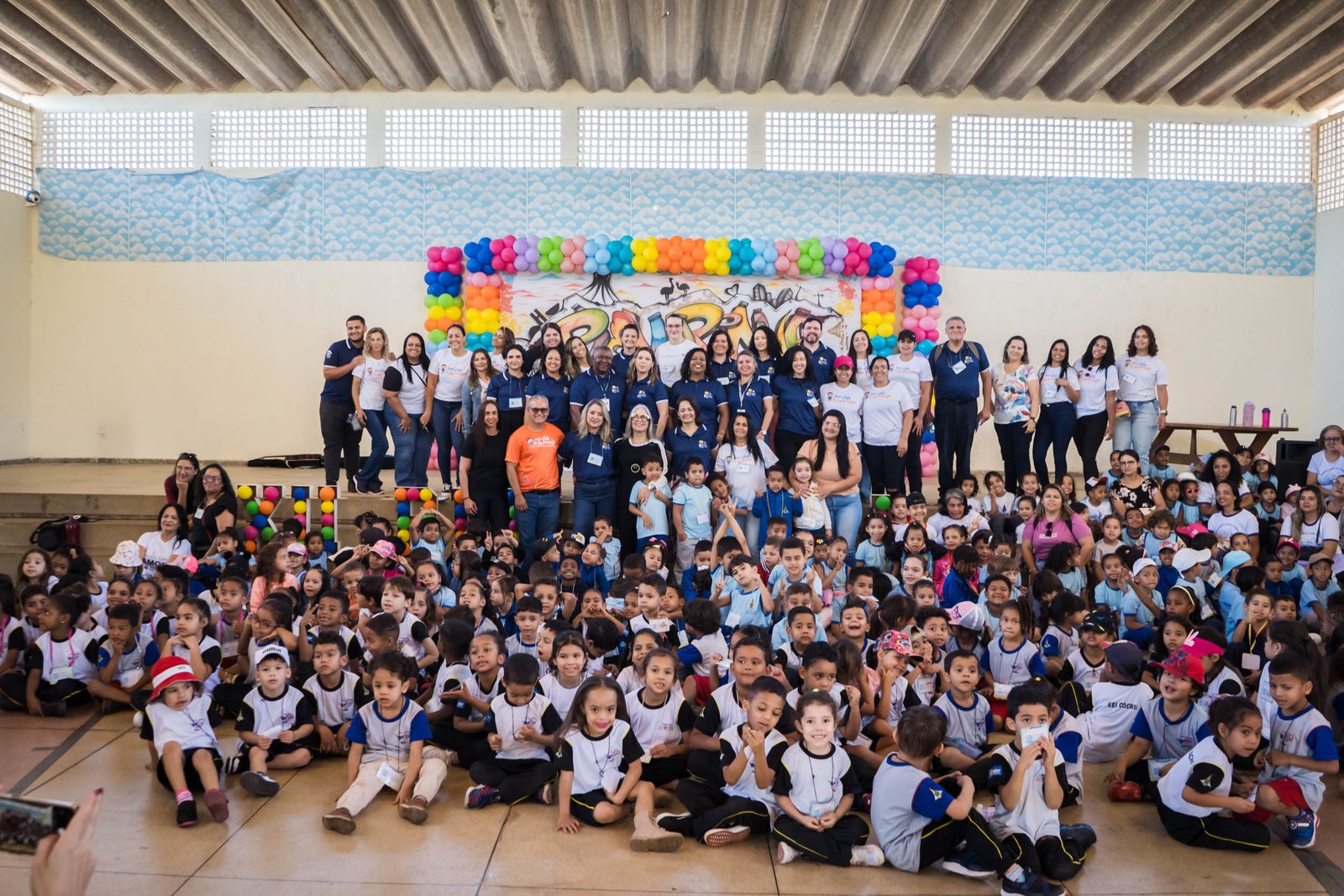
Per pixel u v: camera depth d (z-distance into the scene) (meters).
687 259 9.54
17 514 7.78
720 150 10.15
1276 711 3.97
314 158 10.33
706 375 7.41
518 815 3.88
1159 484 7.47
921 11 8.05
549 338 7.38
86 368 10.51
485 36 9.24
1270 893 3.32
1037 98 10.09
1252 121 10.19
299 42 9.02
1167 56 8.92
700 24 8.66
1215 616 6.09
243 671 5.07
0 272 10.14
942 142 10.13
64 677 5.07
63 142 10.45
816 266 9.59
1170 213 10.17
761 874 3.40
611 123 10.15
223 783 4.12
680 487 6.68
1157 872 3.46
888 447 7.63
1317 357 10.19
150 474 9.53
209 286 10.40
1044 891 3.24
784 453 7.38
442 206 10.17
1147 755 4.17
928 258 9.96
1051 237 10.14
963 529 6.62
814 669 4.07
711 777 3.88
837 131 10.14
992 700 4.92
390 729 3.99
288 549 5.80
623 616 5.26
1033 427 8.08
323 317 10.30
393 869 3.37
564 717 4.19
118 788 4.09
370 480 8.08
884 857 3.50
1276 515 7.38
